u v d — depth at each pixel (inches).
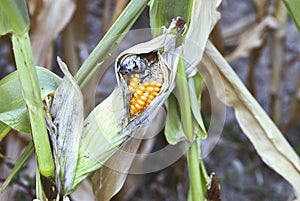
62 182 35.2
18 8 32.0
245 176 92.7
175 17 36.7
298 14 40.1
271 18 72.2
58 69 83.7
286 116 97.9
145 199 88.3
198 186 39.1
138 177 75.4
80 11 70.8
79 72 35.4
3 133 38.0
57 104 35.1
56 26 56.6
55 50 82.3
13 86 36.0
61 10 56.7
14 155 57.9
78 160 35.4
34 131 33.7
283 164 44.5
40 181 34.6
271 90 83.7
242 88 43.4
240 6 104.7
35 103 33.3
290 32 107.0
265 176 92.7
